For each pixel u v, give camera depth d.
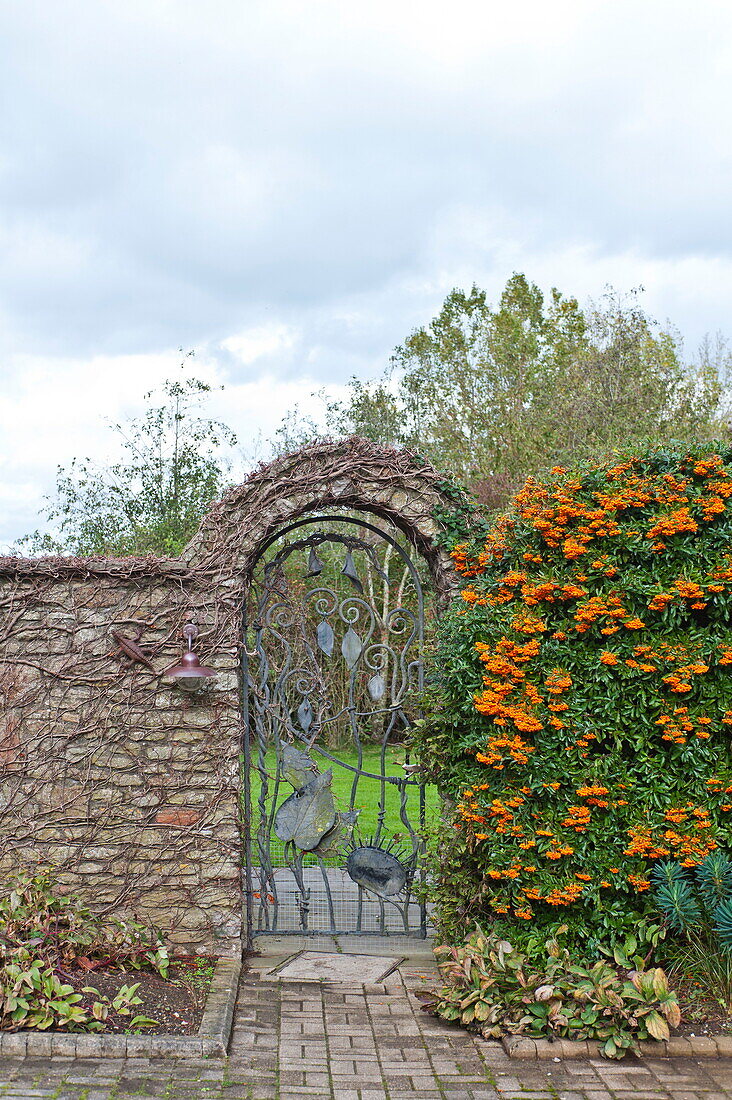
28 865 5.39
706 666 4.87
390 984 5.11
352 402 20.88
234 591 5.62
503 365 21.02
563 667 5.13
